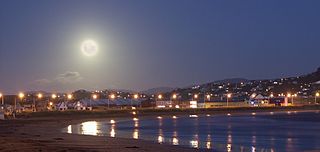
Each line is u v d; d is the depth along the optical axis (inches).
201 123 4288.9
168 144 2007.9
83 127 3595.0
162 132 2960.1
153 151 1672.0
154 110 7386.8
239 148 1902.1
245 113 7239.2
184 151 1713.8
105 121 4803.2
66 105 7805.1
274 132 2987.2
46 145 1657.2
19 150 1449.3
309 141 2276.1
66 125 3922.2
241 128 3447.3
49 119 4945.9
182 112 7426.2
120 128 3449.8
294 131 3083.2
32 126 3602.4
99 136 2460.6
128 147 1760.6
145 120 5073.8
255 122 4441.4
